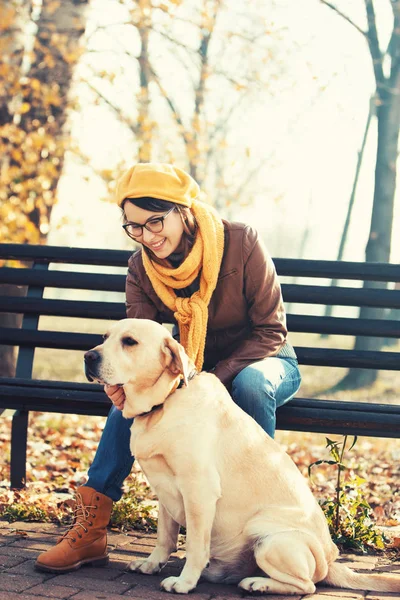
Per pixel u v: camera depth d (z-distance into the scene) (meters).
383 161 15.22
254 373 3.14
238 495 2.76
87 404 3.62
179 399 2.80
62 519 3.54
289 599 2.60
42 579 2.73
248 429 2.87
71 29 9.64
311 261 4.00
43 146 9.38
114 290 4.17
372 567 3.12
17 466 4.10
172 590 2.62
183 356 2.76
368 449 6.94
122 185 3.19
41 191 9.22
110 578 2.79
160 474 2.79
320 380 13.06
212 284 3.27
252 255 3.32
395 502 4.50
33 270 4.24
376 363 3.82
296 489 2.83
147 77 14.04
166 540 2.91
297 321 3.95
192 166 14.91
